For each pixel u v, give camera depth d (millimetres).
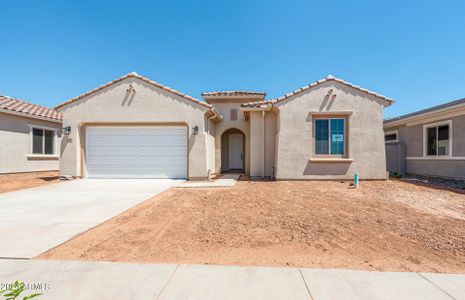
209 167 15062
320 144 13539
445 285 3553
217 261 4340
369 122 13344
